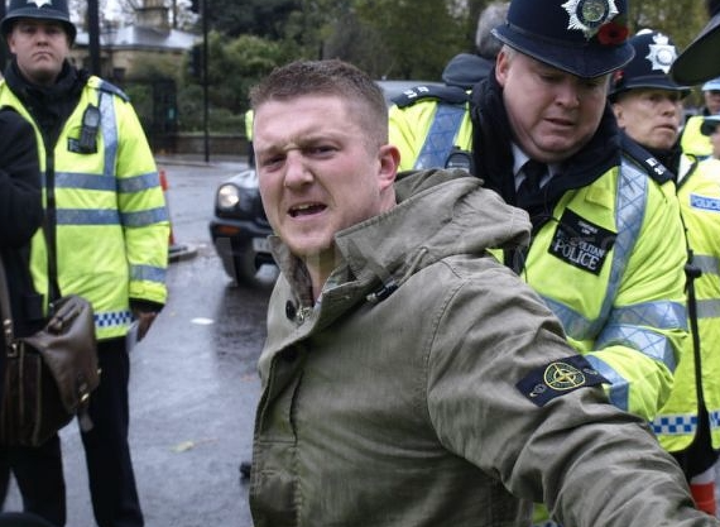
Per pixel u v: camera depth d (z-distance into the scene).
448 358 1.19
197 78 29.98
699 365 2.68
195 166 26.09
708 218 2.71
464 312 1.19
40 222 2.80
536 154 1.93
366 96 1.38
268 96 1.39
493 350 1.15
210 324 6.93
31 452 3.15
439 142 2.05
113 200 3.38
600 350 1.89
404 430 1.27
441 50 25.67
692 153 2.96
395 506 1.31
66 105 3.32
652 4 18.25
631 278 1.93
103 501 3.36
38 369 2.86
